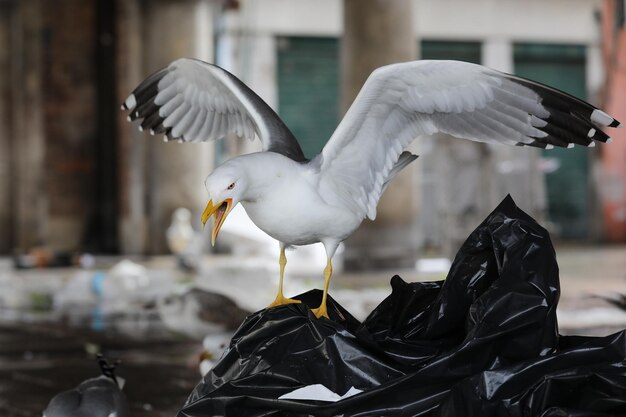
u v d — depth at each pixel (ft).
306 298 17.47
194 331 32.12
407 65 15.20
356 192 15.76
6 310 46.14
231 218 79.71
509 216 15.38
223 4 85.46
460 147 75.25
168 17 80.94
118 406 17.69
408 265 64.90
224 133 17.66
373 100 15.38
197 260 64.75
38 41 85.15
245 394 14.75
